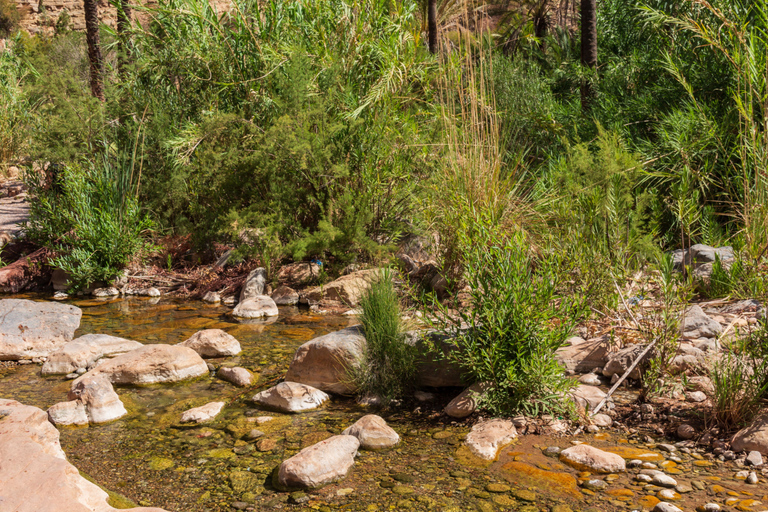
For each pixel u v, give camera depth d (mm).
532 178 6730
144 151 7891
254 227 6715
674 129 6961
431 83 7926
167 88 8523
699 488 2586
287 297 6383
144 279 7246
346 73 7645
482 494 2648
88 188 7340
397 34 8016
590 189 5453
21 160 12883
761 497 2480
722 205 6586
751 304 4477
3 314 4977
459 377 3838
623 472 2781
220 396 3959
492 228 3861
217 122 6859
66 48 15875
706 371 3584
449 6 11336
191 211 7715
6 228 8508
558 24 15266
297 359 4070
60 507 2322
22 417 2953
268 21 7930
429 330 3961
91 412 3586
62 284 7082
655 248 5055
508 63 9305
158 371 4207
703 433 3057
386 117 7199
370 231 6906
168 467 2994
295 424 3492
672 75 7820
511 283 3459
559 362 4008
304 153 6449
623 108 7996
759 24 6395
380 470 2904
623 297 4281
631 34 9680
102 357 4648
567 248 4625
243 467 2977
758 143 5562
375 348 3896
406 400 3816
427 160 6648
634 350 3791
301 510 2568
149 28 8844
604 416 3326
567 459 2914
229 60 8055
